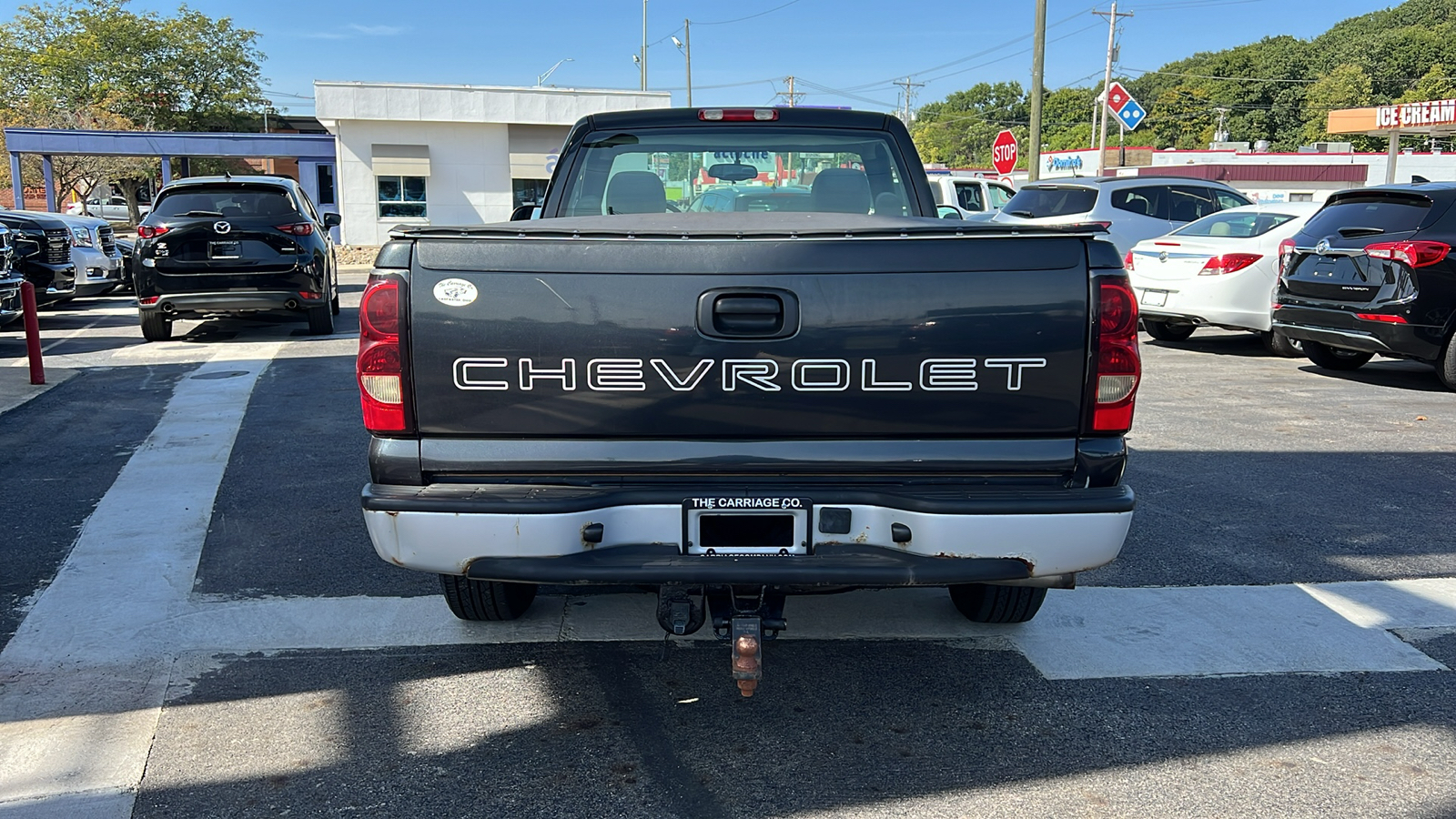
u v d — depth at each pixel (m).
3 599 4.17
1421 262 8.42
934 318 2.89
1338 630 4.00
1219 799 2.86
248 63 54.31
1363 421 7.68
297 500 5.54
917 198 4.60
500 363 2.90
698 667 3.65
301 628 3.94
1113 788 2.91
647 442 2.95
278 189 11.39
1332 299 9.05
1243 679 3.58
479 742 3.15
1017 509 2.88
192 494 5.62
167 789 2.87
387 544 2.97
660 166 4.61
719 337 2.88
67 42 50.41
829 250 2.88
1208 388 9.09
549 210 4.59
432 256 2.90
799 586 2.97
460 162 29.53
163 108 51.78
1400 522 5.33
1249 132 113.94
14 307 10.52
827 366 2.89
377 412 2.95
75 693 3.41
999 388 2.92
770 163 4.62
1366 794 2.88
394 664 3.66
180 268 10.97
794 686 3.52
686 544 2.95
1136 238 13.27
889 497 2.93
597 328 2.88
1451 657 3.76
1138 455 6.67
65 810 2.76
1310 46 116.81
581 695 3.44
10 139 29.00
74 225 15.11
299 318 13.97
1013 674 3.61
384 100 28.44
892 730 3.23
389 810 2.79
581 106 29.58
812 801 2.85
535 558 2.92
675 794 2.88
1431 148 54.22
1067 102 136.12
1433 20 112.25
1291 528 5.23
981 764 3.03
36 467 6.14
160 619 4.00
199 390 8.53
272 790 2.88
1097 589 4.41
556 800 2.85
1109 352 2.92
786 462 2.94
